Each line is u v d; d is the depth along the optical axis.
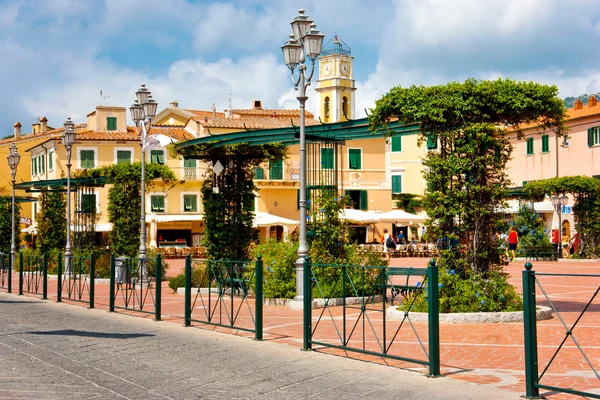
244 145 22.94
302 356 11.32
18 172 76.94
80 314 17.70
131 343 12.74
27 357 11.41
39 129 80.56
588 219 40.62
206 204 23.52
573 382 9.12
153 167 30.38
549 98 15.64
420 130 16.95
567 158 51.38
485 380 9.43
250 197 23.77
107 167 31.05
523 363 10.48
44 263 22.38
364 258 20.38
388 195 62.97
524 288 8.49
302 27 17.92
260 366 10.54
